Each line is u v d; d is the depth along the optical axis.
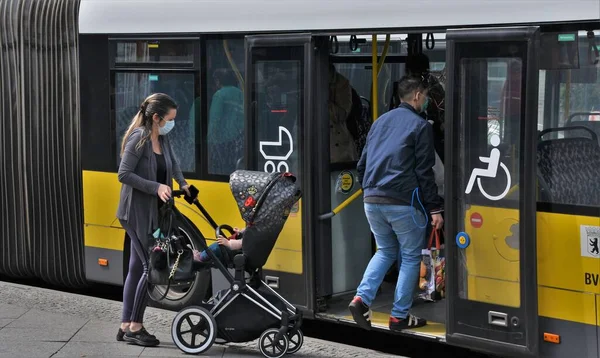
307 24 10.51
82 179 12.85
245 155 11.06
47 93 13.06
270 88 10.83
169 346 10.22
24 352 9.91
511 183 8.97
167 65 11.91
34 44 13.13
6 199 13.70
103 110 12.56
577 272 8.66
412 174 9.80
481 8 9.16
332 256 11.09
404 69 12.16
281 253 10.89
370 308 10.97
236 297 9.76
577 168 8.65
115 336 10.56
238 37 11.21
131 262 10.26
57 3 12.91
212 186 11.63
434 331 9.95
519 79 8.85
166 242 9.63
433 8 9.50
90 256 12.86
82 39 12.66
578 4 8.57
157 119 9.97
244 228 10.52
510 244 9.02
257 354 9.95
